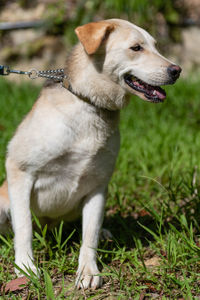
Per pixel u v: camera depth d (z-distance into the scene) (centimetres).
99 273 298
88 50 303
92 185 336
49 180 328
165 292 280
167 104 770
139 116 728
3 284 294
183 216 346
